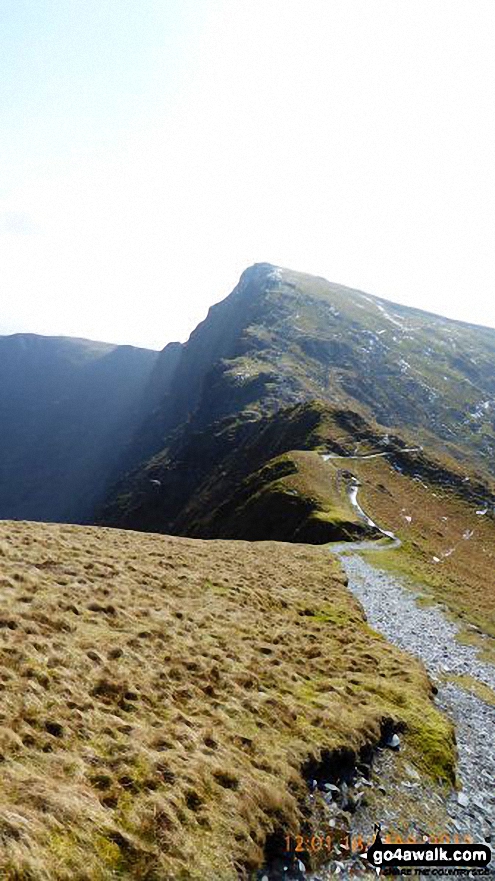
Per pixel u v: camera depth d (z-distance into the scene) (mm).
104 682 16219
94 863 9914
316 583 41531
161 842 10953
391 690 22250
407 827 14891
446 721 21266
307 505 82812
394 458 123188
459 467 127375
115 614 22250
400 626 36188
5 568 24062
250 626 26156
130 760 12961
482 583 63969
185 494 191250
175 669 18734
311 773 15352
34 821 10023
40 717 13516
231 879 10930
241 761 14414
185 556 39000
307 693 20141
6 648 16125
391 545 69125
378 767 17016
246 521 90188
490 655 34156
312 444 130500
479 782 18469
